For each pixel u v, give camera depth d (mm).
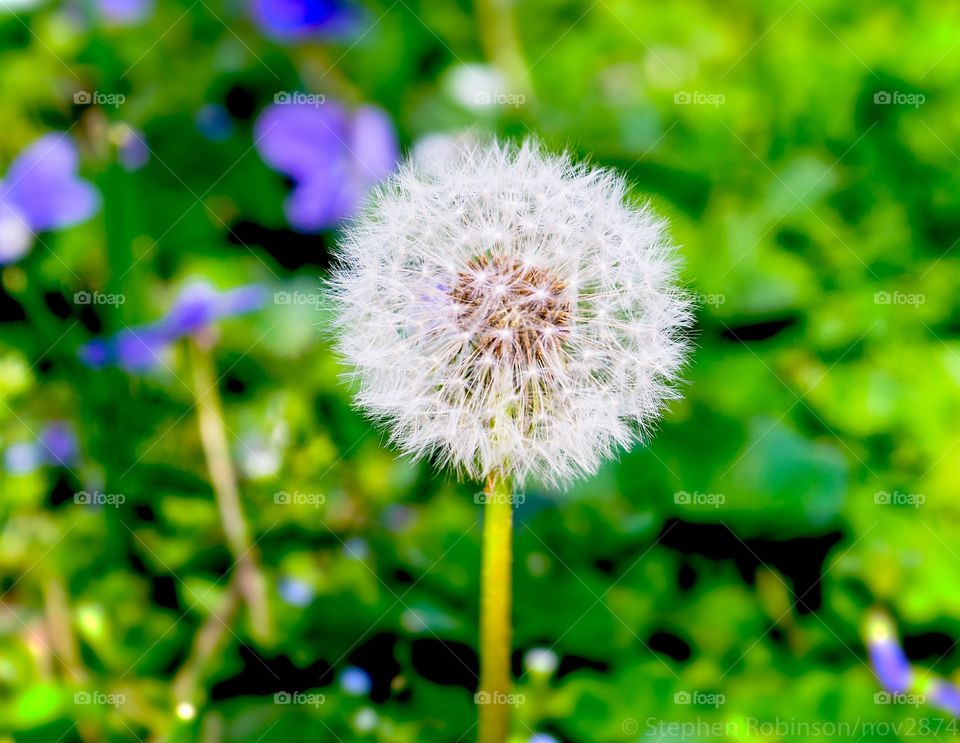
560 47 456
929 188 420
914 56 434
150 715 369
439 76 444
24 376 406
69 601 385
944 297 411
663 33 454
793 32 448
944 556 380
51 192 409
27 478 399
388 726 369
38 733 365
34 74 422
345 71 441
